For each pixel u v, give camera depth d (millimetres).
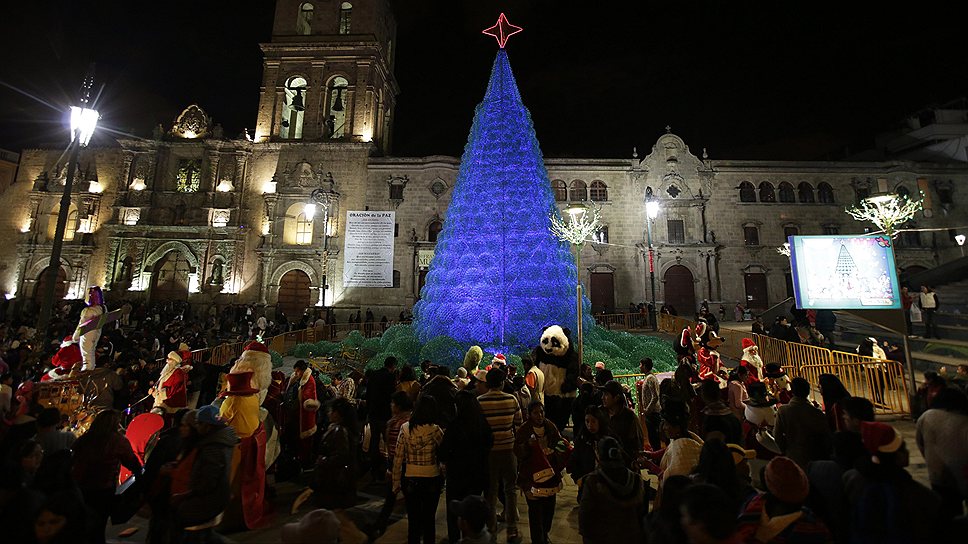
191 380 11039
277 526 6309
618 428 6027
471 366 10023
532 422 5855
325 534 3559
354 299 34438
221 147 37094
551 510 5641
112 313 10453
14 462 3969
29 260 35875
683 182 36719
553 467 5980
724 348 20656
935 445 4797
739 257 35750
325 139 37094
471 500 3729
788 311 26688
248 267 35438
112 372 9633
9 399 7059
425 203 36500
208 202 36062
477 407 5531
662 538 3275
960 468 4578
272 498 7121
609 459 4203
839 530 3916
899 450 3711
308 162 36781
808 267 9055
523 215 16031
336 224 35938
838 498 3955
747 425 8133
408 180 36906
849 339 18453
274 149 37094
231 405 6250
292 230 36250
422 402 5672
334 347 19969
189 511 4578
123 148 37000
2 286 36062
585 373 10008
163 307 31828
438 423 5777
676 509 3305
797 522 3525
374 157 37375
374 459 8023
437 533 6328
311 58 38938
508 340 14859
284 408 9016
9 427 5613
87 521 3607
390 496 6117
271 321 32375
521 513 6984
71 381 8359
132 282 34750
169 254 35844
